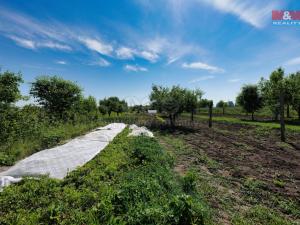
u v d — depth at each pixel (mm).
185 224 3785
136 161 7602
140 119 28359
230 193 5969
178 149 11508
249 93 32625
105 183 5605
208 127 22516
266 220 4645
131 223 3607
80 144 10305
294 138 14836
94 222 3666
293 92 26938
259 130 18375
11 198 4543
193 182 5965
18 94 11016
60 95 18000
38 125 12438
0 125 9680
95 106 29266
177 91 22438
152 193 4543
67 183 5633
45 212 4039
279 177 7336
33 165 6641
